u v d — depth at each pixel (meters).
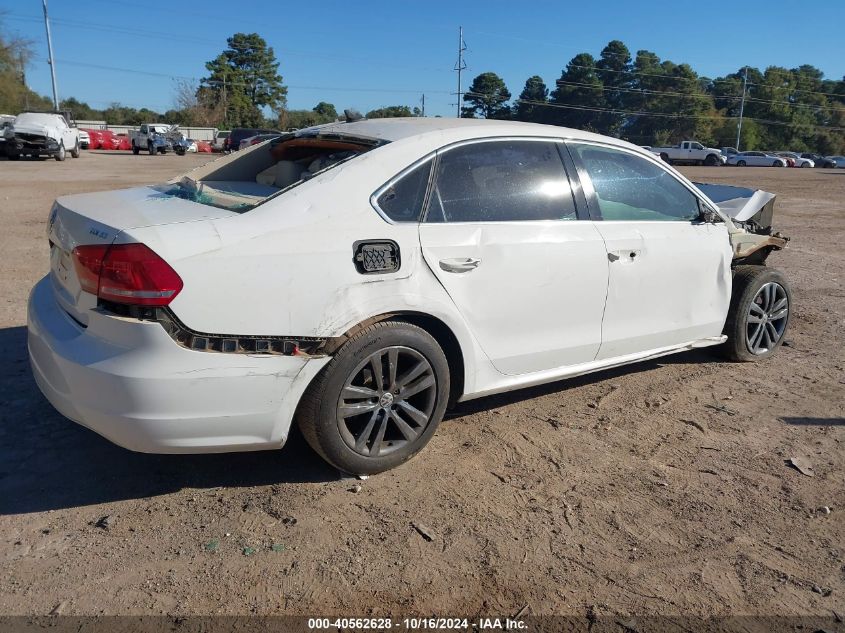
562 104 95.62
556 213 3.91
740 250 5.00
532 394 4.59
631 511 3.23
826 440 3.99
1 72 62.81
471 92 93.56
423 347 3.37
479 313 3.57
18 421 3.91
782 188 25.23
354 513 3.14
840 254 10.33
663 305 4.44
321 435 3.20
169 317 2.77
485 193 3.66
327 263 3.07
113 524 3.01
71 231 3.08
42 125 29.69
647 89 94.31
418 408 3.51
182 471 3.47
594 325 4.09
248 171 4.50
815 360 5.39
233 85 93.56
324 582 2.69
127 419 2.80
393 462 3.45
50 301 3.33
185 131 72.56
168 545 2.88
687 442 3.94
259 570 2.74
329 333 3.08
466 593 2.66
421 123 3.86
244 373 2.91
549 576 2.77
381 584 2.69
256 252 2.93
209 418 2.90
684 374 5.02
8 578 2.66
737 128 91.50
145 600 2.56
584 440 3.93
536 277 3.74
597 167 4.19
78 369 2.84
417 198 3.42
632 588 2.71
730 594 2.69
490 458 3.69
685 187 4.67
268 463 3.57
